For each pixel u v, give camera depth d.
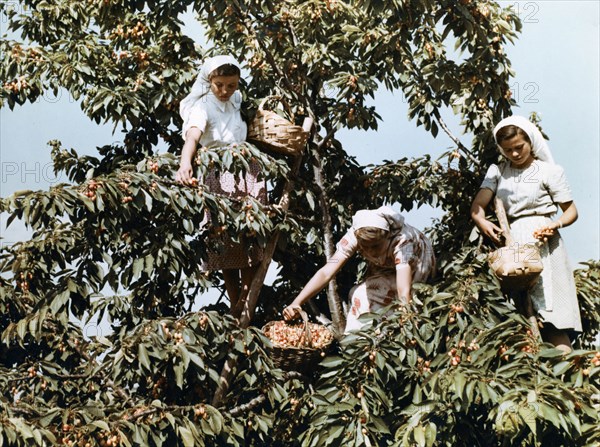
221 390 5.22
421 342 4.65
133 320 5.86
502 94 5.94
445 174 6.21
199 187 4.92
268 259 5.41
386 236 4.98
